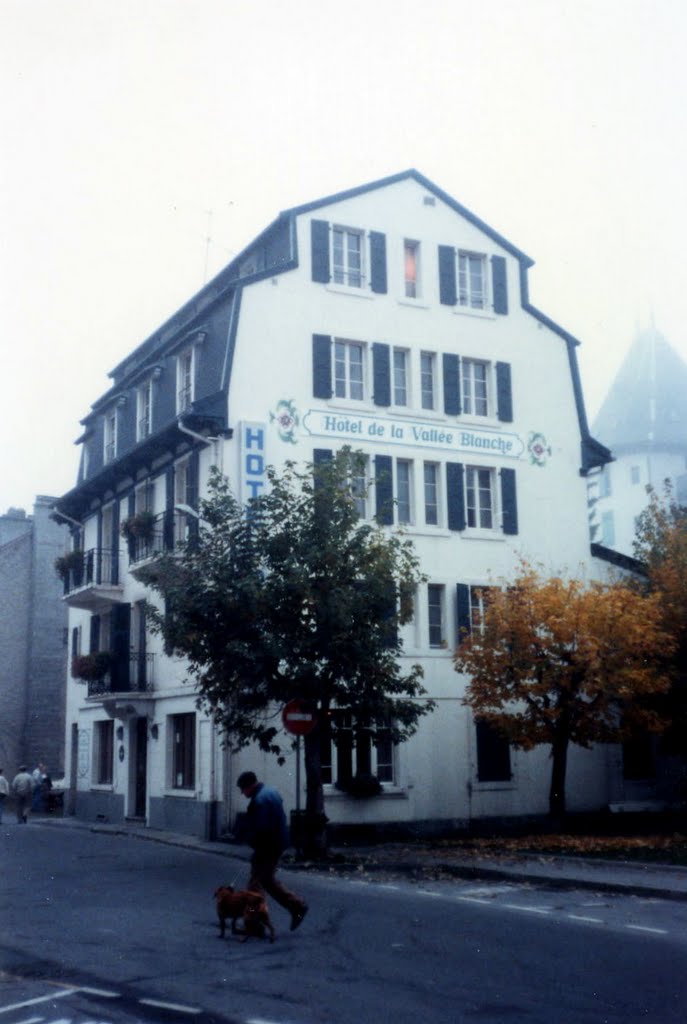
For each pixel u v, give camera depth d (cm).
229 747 2384
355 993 934
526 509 3084
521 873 1830
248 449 2683
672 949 1151
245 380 2734
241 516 2228
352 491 2270
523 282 3209
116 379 3866
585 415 3241
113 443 3478
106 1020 850
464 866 1934
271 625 2111
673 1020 844
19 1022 850
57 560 3638
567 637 2422
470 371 3100
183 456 2912
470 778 2842
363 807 2683
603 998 917
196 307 3319
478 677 2509
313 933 1249
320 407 2811
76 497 3675
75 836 2856
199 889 1677
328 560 2102
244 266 3128
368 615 2141
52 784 4484
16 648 4900
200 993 938
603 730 2544
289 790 2614
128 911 1434
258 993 935
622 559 3200
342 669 2116
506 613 2481
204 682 2200
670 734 2800
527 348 3178
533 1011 869
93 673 3162
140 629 3158
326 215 2925
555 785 2556
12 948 1164
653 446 8156
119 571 3331
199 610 2097
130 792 3212
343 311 2892
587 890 1692
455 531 2947
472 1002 900
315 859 2117
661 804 3094
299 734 2056
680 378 8494
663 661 2741
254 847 1248
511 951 1134
